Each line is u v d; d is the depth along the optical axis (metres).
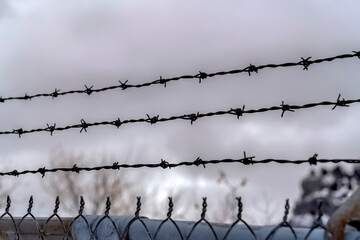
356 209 1.65
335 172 16.78
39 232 2.48
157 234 2.14
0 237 2.58
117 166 2.56
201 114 2.60
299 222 16.53
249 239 1.92
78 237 2.34
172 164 2.47
